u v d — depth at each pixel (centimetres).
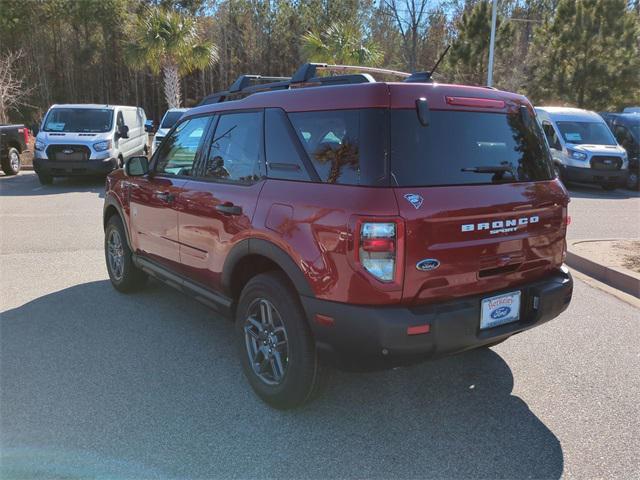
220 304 397
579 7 2191
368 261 280
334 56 2136
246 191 357
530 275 343
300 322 319
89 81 4062
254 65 4288
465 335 301
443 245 293
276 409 346
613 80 2161
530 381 390
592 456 302
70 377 386
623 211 1152
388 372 402
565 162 1477
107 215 587
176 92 2381
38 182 1502
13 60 2812
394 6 4028
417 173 295
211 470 287
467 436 321
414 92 303
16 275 636
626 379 394
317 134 321
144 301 551
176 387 374
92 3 3584
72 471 284
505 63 2727
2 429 321
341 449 307
